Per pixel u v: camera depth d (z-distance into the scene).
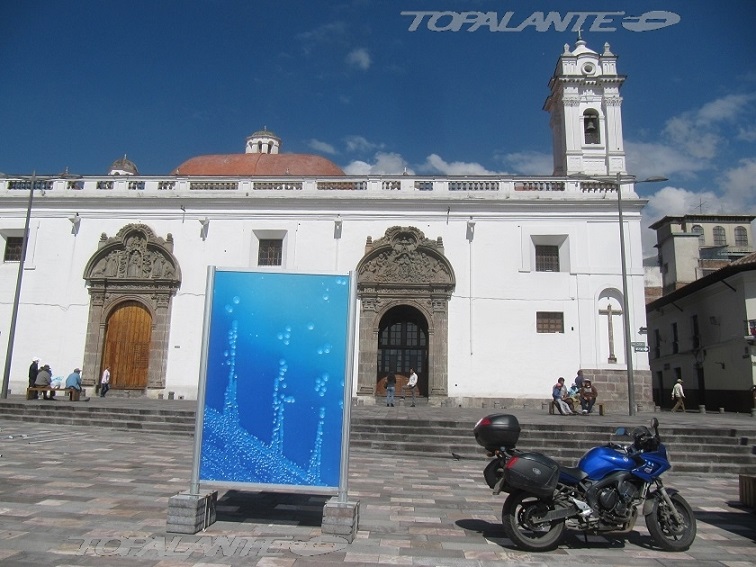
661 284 43.06
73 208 27.36
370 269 25.88
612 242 25.38
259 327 6.87
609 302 25.11
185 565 5.55
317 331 6.84
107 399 23.83
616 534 7.23
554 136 33.19
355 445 14.46
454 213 26.14
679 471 12.58
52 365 26.09
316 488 6.61
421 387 25.80
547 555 6.31
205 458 6.73
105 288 26.45
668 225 42.22
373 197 26.28
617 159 29.88
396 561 5.88
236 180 27.47
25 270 26.95
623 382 24.25
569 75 30.80
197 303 26.11
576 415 20.64
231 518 7.32
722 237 48.12
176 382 25.42
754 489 8.95
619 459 6.86
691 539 6.71
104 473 9.98
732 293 27.36
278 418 6.73
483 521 7.69
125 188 27.86
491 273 25.58
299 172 34.69
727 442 13.72
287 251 26.31
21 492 8.34
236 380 6.80
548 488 6.39
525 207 25.92
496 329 25.11
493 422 6.84
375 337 25.42
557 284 25.30
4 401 19.66
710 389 29.42
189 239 26.72
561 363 24.59
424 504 8.66
